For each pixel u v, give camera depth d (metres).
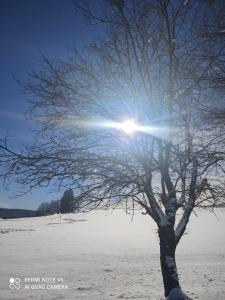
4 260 24.95
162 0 9.13
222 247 32.22
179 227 10.00
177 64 8.73
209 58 8.13
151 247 33.81
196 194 9.94
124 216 84.88
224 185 9.88
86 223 75.31
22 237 47.16
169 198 9.94
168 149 9.36
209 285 15.02
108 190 9.51
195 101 8.92
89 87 9.72
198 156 9.08
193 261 23.89
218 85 8.15
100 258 26.09
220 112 8.56
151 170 9.53
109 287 15.37
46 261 24.48
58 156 9.30
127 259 25.53
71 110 9.68
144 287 15.20
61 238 45.53
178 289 9.47
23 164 9.10
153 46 9.38
